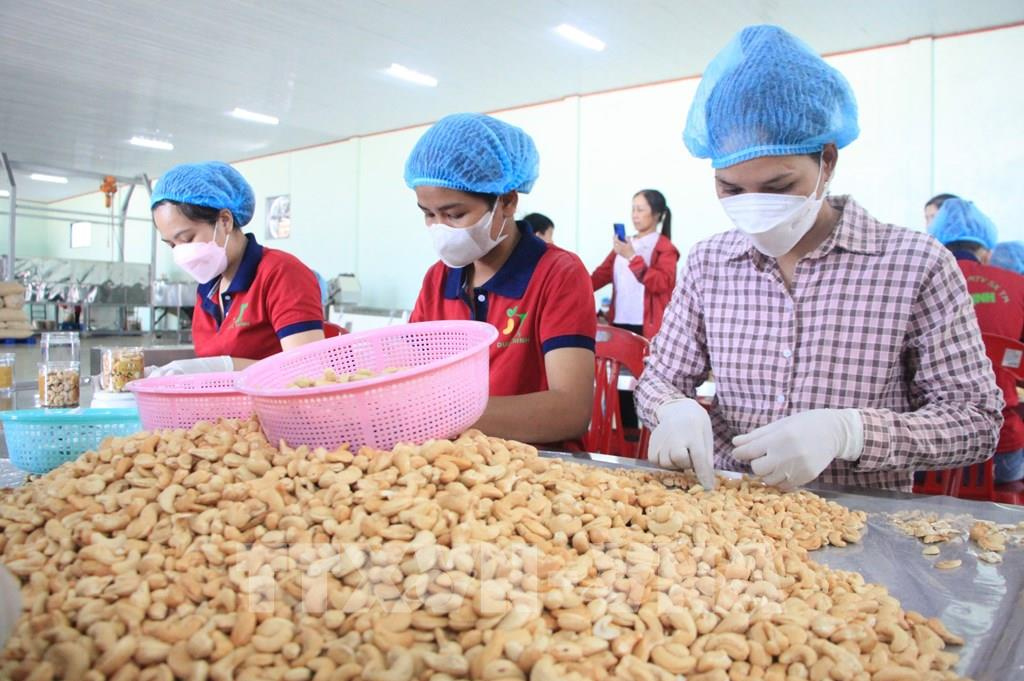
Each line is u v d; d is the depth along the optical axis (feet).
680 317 4.67
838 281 3.94
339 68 18.61
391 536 2.14
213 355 6.41
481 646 1.83
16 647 1.68
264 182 30.94
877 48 15.34
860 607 2.22
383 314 23.76
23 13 15.16
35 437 3.46
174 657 1.72
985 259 9.67
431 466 2.50
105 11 15.03
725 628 2.07
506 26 15.51
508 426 4.22
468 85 19.89
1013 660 1.96
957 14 13.69
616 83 19.27
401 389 2.67
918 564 2.63
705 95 3.82
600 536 2.44
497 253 5.08
